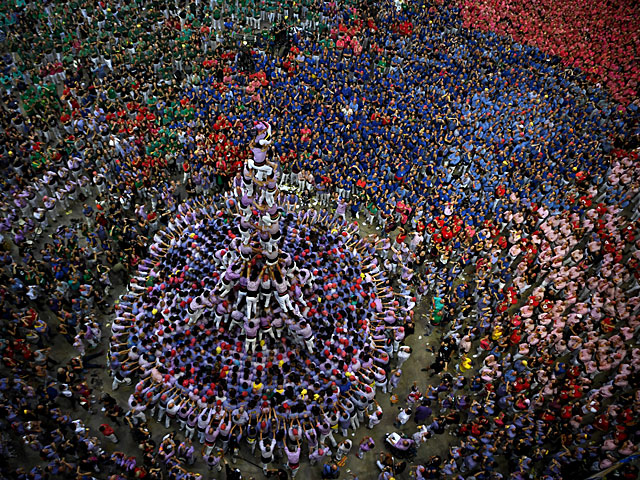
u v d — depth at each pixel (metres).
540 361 28.41
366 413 27.48
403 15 60.91
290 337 28.19
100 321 30.52
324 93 47.47
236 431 25.77
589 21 63.34
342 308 30.14
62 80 47.12
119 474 23.48
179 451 24.31
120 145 39.31
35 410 24.70
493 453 24.69
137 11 54.91
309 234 33.38
